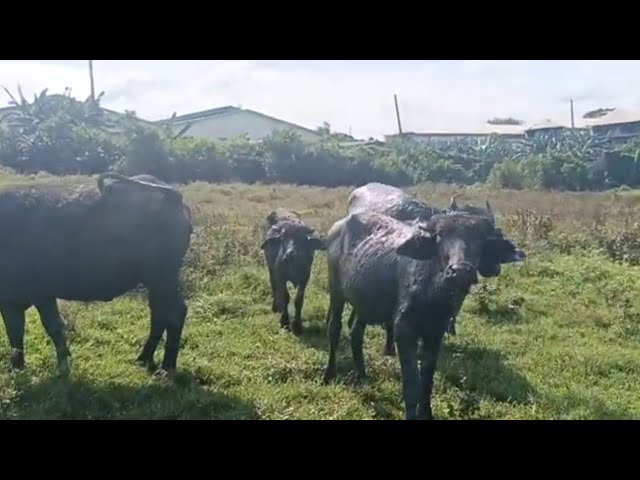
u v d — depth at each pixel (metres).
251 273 11.25
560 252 14.34
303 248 9.12
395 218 7.92
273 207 20.78
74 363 7.32
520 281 11.65
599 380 7.61
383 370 7.43
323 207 21.80
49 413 6.14
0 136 32.81
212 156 35.41
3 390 6.34
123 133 35.81
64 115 38.06
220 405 6.45
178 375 7.09
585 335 9.20
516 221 16.36
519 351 8.45
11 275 6.80
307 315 9.77
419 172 38.41
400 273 6.22
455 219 5.65
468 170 41.25
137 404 6.41
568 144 50.75
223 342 8.41
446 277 5.38
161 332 7.22
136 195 6.93
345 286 7.04
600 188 38.25
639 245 14.41
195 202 21.28
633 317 9.70
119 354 7.82
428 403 6.25
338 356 8.08
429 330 6.07
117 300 9.74
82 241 6.81
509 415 6.50
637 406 6.89
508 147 50.50
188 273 10.97
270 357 7.95
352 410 6.48
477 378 7.45
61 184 7.22
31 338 8.14
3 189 6.95
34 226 6.78
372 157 38.31
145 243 6.88
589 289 11.20
